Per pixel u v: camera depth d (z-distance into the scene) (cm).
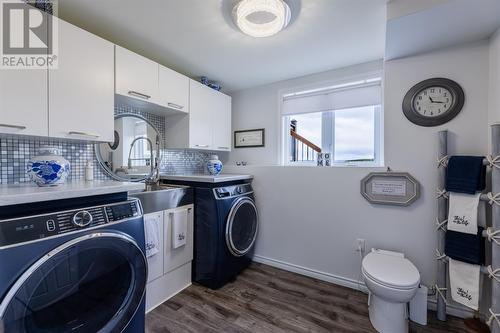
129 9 153
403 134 188
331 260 222
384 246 198
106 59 166
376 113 239
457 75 171
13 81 124
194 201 219
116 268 120
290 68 249
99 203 125
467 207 157
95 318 111
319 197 228
